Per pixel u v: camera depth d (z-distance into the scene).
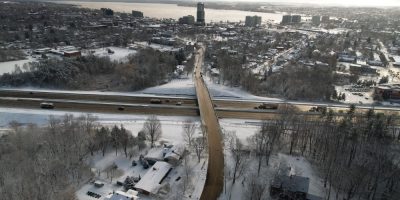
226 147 157.50
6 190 112.19
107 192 127.25
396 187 130.12
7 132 170.50
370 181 128.75
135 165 146.50
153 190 125.88
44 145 149.25
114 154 154.88
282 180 127.88
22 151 143.25
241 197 124.12
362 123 175.12
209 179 133.00
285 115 175.88
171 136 173.38
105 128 170.50
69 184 128.62
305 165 150.12
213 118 188.00
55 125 165.88
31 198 109.62
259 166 140.25
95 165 145.38
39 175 123.19
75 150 148.38
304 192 122.25
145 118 196.50
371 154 150.50
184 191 125.94
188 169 140.88
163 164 141.62
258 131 175.88
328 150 149.38
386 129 174.62
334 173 134.75
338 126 164.62
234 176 131.12
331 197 127.50
